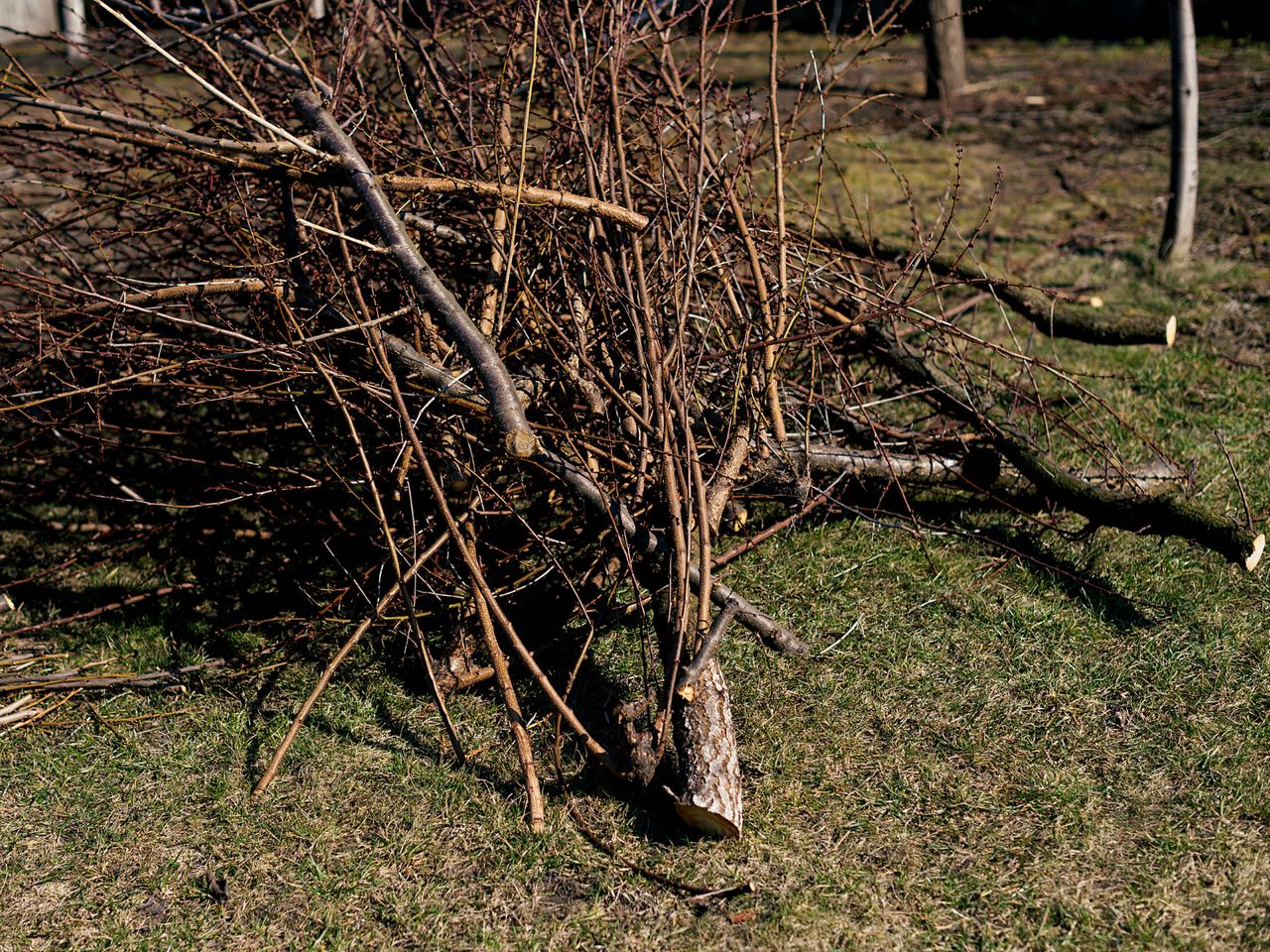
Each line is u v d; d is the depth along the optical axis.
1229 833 2.92
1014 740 3.29
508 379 3.26
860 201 8.30
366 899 2.89
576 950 2.72
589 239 3.73
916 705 3.45
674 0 4.21
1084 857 2.89
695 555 3.39
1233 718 3.32
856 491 4.41
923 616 3.85
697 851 2.97
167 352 4.27
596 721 3.44
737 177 4.43
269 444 4.49
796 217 5.50
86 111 3.49
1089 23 14.85
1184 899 2.75
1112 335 5.02
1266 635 3.65
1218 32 13.73
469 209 4.20
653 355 3.38
